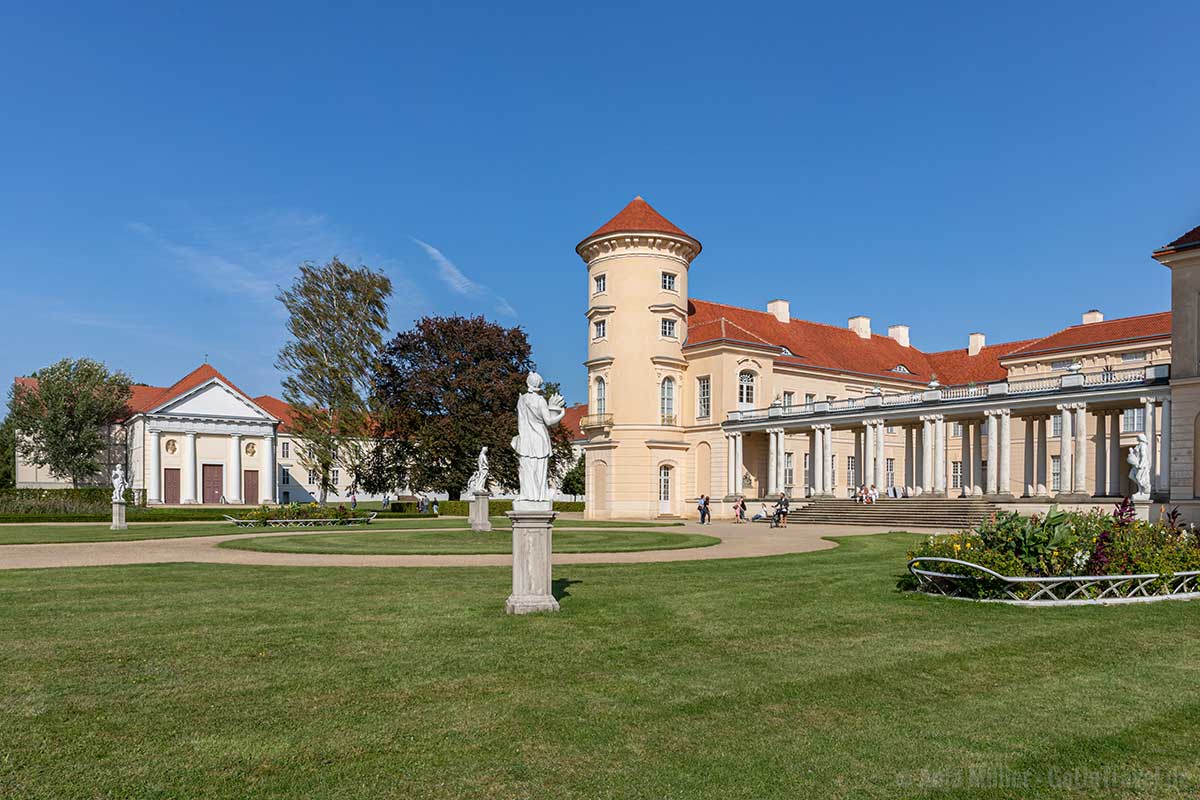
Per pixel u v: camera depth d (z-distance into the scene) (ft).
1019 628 38.78
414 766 20.94
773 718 25.16
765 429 179.83
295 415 181.68
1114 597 46.21
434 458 189.67
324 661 31.48
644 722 24.61
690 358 197.36
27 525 141.59
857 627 38.91
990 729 24.39
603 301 194.90
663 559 74.64
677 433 194.80
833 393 213.25
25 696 26.66
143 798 18.88
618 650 33.65
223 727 23.75
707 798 19.26
